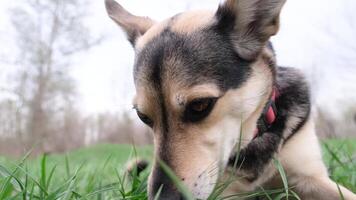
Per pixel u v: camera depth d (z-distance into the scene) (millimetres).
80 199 240
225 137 261
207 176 248
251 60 276
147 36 286
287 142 307
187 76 253
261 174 299
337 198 293
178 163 243
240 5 276
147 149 1097
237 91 265
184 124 251
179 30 277
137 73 268
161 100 253
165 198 231
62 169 589
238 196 274
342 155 410
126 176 366
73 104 2699
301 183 311
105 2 372
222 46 271
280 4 276
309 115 326
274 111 297
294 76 328
